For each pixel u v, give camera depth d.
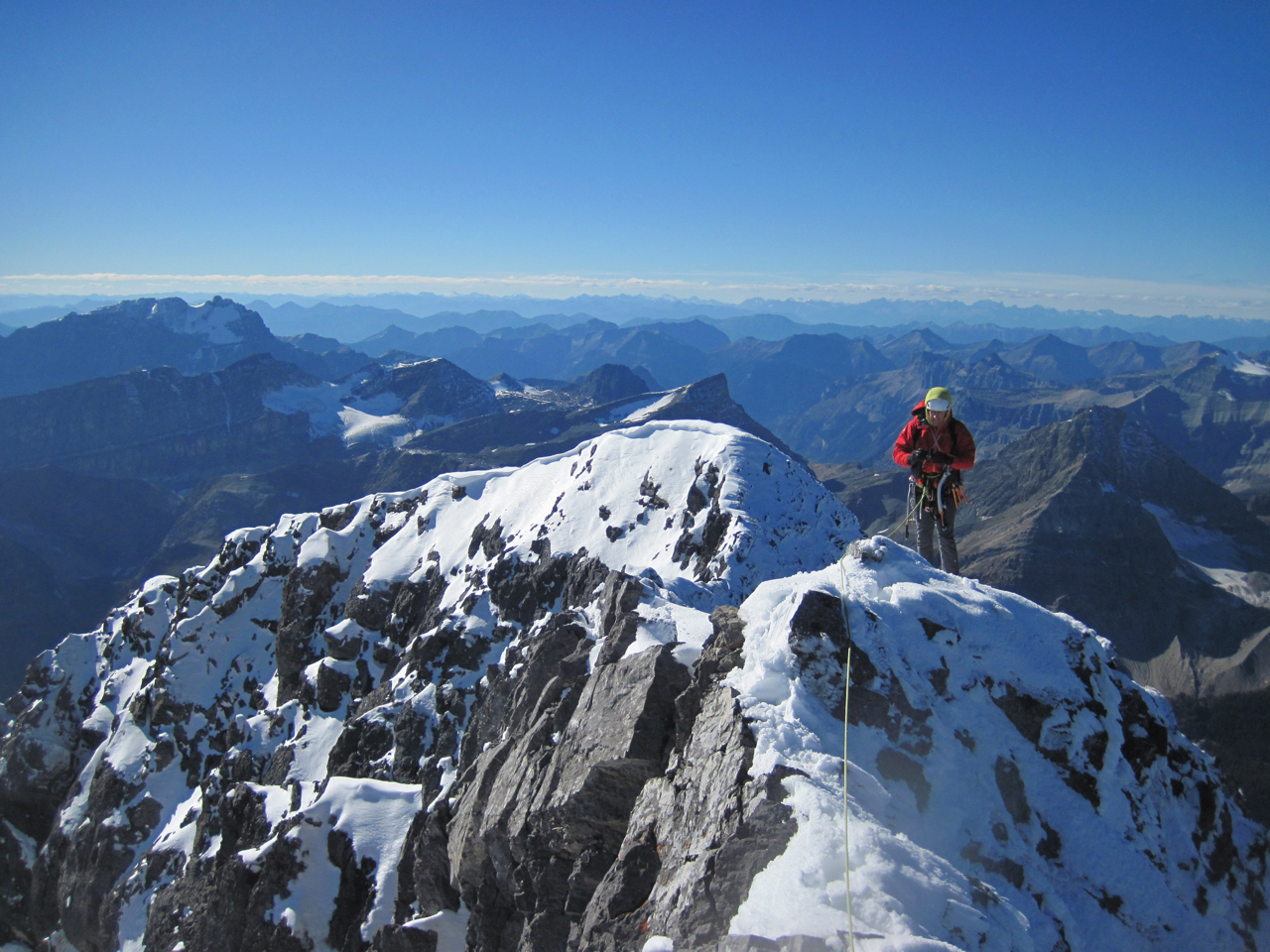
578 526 69.44
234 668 93.38
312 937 29.91
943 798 12.36
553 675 27.31
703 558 56.88
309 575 91.56
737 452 64.62
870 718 13.24
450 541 84.25
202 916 34.22
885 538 16.80
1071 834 12.54
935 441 17.28
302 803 37.75
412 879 26.84
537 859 16.91
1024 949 9.66
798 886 9.94
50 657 114.75
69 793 92.00
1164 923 11.77
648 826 13.70
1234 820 13.71
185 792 83.69
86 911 75.56
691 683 16.06
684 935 10.57
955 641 14.50
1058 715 13.79
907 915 9.37
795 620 14.44
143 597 113.88
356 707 70.62
